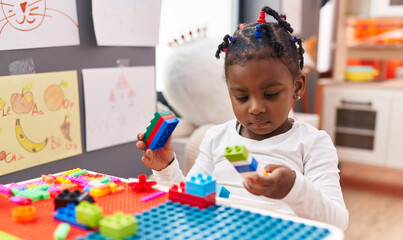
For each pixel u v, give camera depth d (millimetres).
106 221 455
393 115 2279
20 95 960
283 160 775
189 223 489
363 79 2512
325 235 459
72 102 1091
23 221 498
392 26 2510
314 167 751
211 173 876
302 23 2238
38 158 1015
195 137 1329
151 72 1337
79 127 1118
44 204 570
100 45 1144
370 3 2516
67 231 452
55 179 699
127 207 553
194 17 1771
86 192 591
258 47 688
